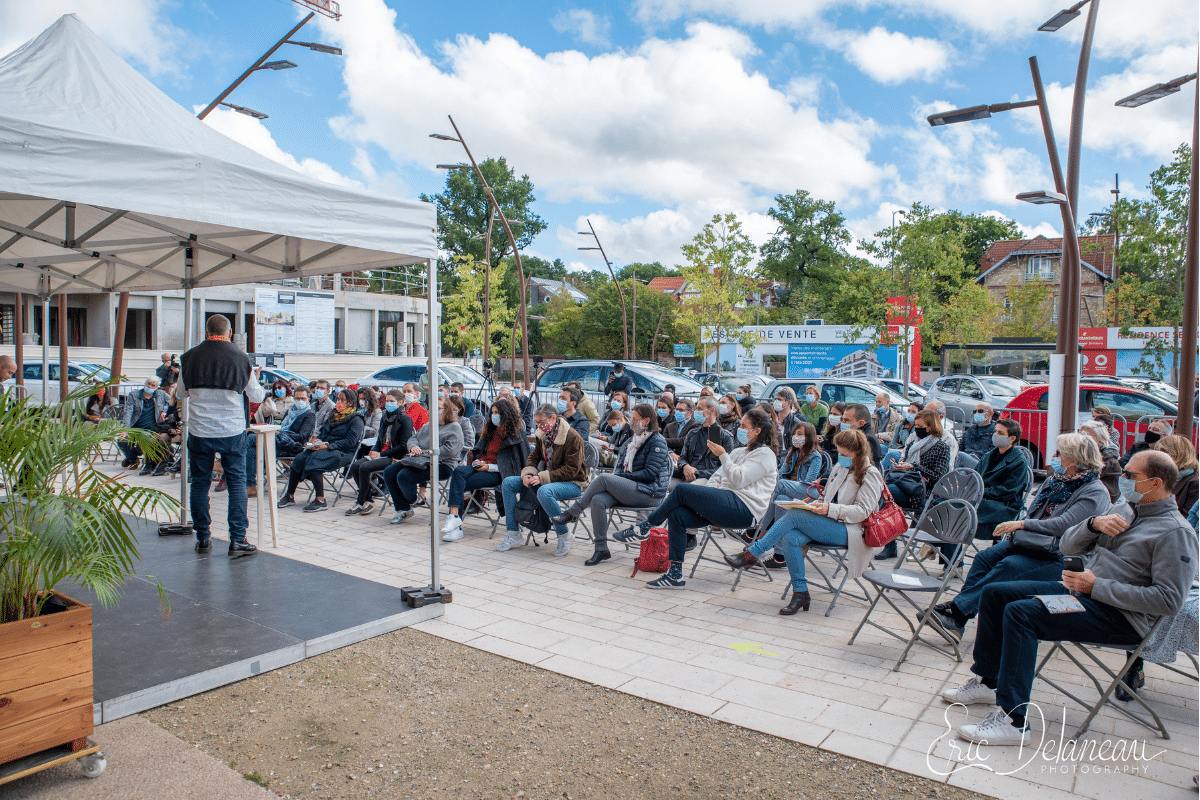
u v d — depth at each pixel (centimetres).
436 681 426
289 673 433
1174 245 1499
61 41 497
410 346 3959
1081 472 447
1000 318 4062
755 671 444
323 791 314
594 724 377
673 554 613
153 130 476
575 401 961
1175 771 336
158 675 402
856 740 361
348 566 657
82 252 755
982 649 397
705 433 770
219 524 803
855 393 1540
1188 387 755
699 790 318
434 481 543
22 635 302
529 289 7519
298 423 998
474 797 312
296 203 468
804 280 7056
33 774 323
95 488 349
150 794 309
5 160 350
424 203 537
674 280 9300
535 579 636
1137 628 353
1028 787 321
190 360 629
